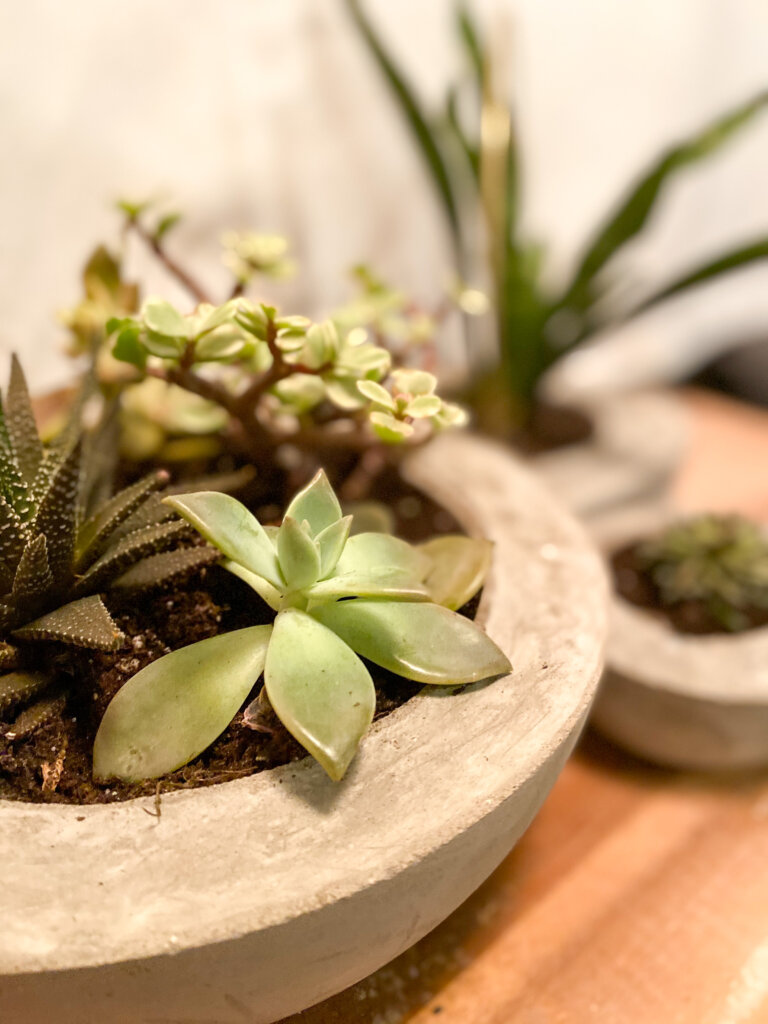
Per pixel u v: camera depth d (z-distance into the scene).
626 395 0.49
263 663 0.18
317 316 0.45
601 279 0.44
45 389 0.36
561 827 0.29
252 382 0.23
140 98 0.35
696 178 0.58
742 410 0.58
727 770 0.31
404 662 0.18
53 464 0.21
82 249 0.36
